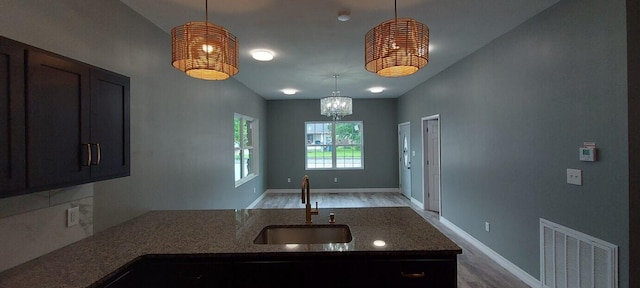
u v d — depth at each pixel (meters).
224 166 4.53
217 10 2.44
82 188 1.85
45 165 1.32
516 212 2.96
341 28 2.88
